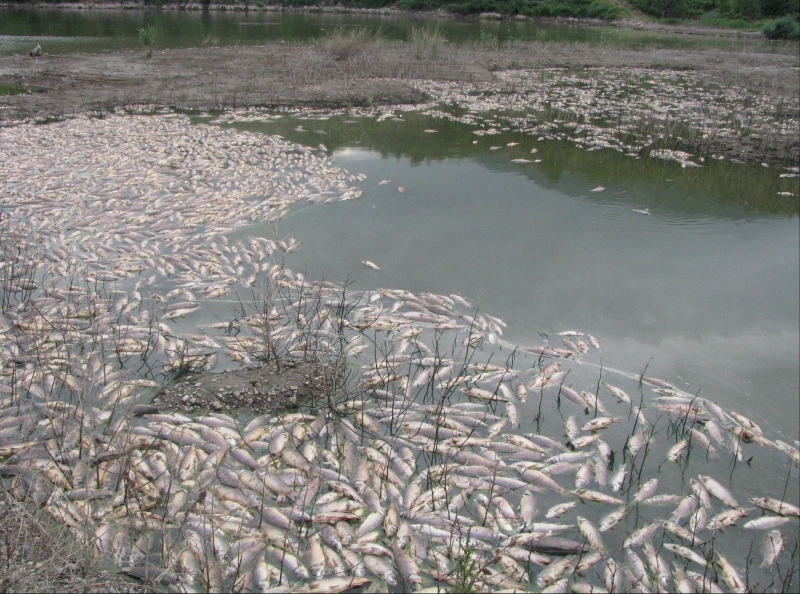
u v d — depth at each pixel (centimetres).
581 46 2792
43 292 699
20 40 2403
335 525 425
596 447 514
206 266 769
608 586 395
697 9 4253
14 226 854
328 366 586
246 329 650
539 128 1470
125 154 1156
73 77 1780
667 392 585
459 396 572
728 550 428
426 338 653
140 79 1806
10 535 387
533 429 536
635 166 1216
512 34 3309
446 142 1352
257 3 4278
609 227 945
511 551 413
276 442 487
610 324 698
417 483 459
